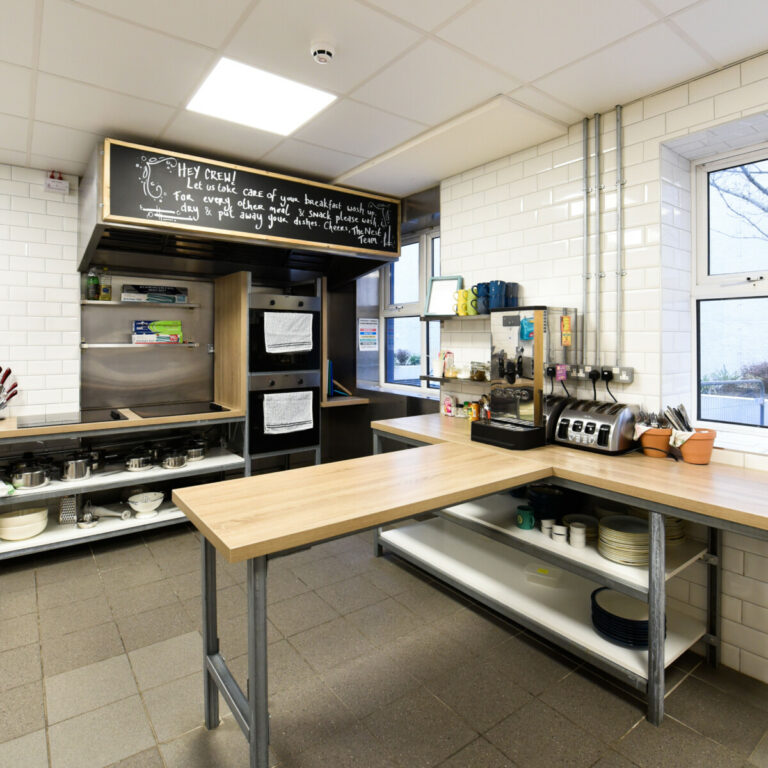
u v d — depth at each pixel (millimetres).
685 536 2281
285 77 2340
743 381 2512
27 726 1839
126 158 2863
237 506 1634
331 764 1688
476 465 2191
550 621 2230
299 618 2564
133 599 2754
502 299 3080
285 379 4027
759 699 1999
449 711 1930
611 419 2408
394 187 3857
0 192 3396
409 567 3141
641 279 2551
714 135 2367
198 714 1914
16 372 3500
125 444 3990
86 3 1813
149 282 4109
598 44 2080
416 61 2213
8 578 2988
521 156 3137
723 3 1818
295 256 4285
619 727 1849
